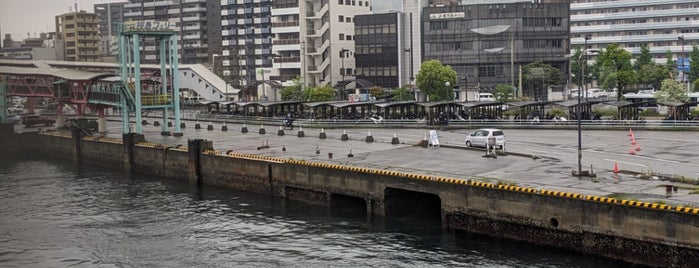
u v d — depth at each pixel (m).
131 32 92.00
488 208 47.28
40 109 157.75
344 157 67.44
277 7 183.75
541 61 162.88
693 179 47.31
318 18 180.00
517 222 45.56
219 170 73.75
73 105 130.88
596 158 61.16
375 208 56.00
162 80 102.19
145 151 86.25
